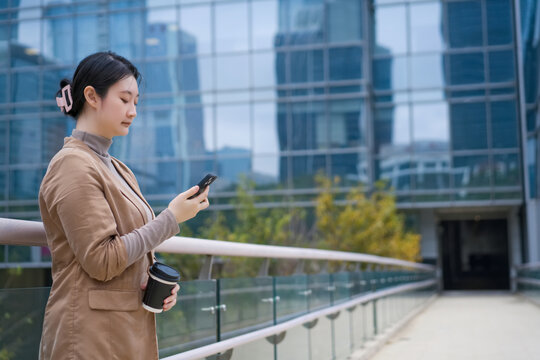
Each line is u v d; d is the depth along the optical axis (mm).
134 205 1861
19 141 24500
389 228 18969
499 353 8055
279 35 24391
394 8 25703
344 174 23766
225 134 24234
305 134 24016
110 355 1723
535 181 23500
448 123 25141
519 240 26312
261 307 4277
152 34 24656
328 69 24109
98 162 1807
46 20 24797
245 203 18188
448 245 35250
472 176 24906
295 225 20375
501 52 25078
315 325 5625
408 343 9102
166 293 1817
